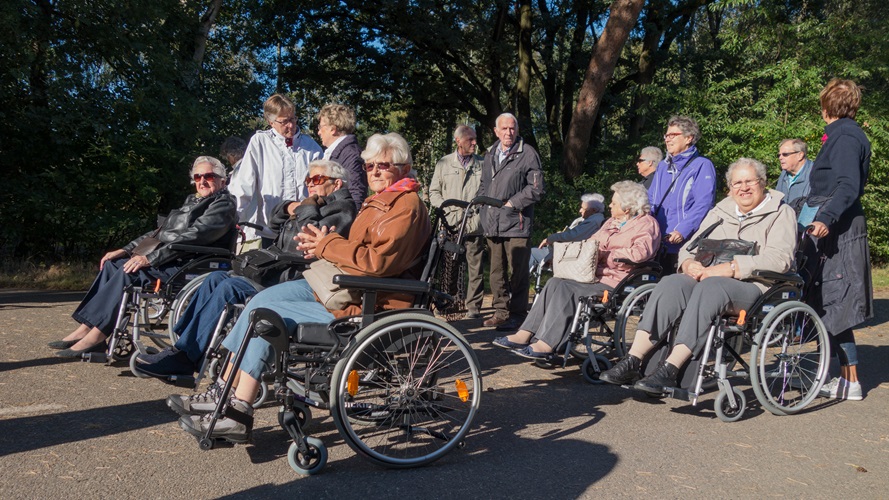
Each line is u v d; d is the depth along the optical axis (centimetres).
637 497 298
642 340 445
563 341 503
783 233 444
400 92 1884
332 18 1741
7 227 1030
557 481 314
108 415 380
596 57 1382
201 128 1179
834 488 318
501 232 668
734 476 328
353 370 322
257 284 420
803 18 1527
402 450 344
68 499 273
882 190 1282
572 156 1451
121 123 1112
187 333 409
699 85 1490
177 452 331
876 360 614
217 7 1356
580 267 509
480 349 606
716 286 421
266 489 293
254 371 326
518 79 1745
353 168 505
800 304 436
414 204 341
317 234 354
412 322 329
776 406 432
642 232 527
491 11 1806
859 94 476
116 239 1122
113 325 475
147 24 1186
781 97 1305
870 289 474
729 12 2138
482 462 336
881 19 1548
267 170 545
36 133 1067
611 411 434
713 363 432
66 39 1115
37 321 629
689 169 583
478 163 755
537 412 426
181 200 1162
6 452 319
